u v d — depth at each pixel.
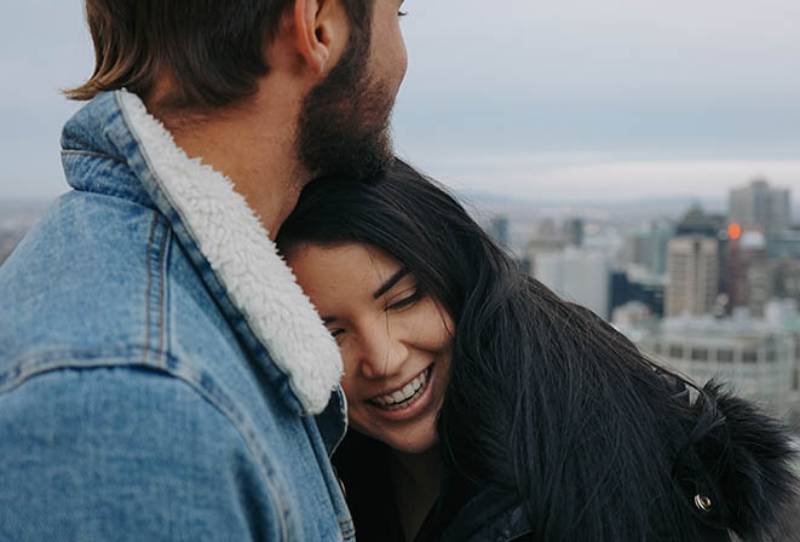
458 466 1.60
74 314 0.86
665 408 1.63
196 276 0.97
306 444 1.07
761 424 1.59
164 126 1.02
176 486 0.81
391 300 1.52
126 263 0.91
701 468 1.52
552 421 1.54
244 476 0.87
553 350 1.63
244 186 1.05
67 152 1.03
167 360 0.85
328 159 1.11
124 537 0.78
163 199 0.95
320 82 1.05
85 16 1.07
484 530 1.52
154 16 0.99
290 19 1.01
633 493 1.49
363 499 1.89
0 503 0.78
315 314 1.06
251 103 1.02
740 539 1.55
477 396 1.57
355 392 1.58
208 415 0.84
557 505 1.48
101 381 0.81
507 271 1.68
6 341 0.85
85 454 0.79
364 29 1.07
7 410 0.79
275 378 1.01
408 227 1.50
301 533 0.96
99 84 1.04
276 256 1.04
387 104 1.13
